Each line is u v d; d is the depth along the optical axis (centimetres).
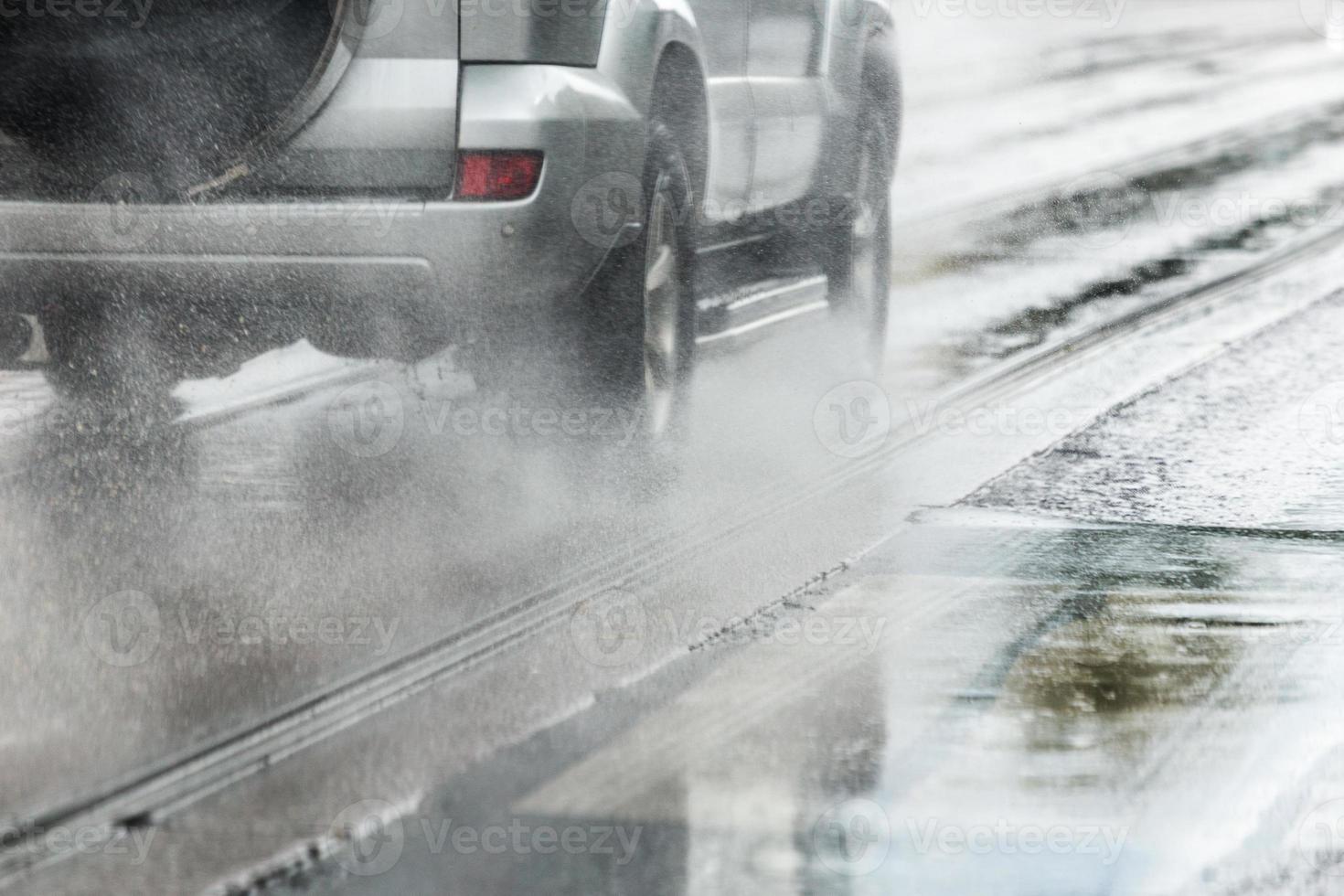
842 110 2150
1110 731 1162
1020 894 932
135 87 1557
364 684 1247
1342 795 1061
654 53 1692
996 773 1094
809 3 2064
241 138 1564
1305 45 6512
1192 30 6869
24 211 1570
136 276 1578
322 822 1020
